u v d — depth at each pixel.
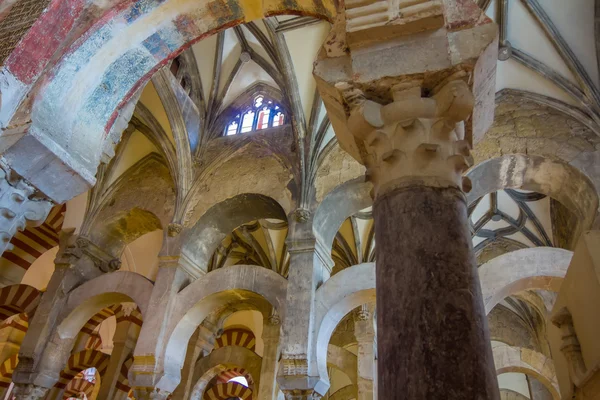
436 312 3.40
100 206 14.84
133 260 20.14
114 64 6.17
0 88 5.11
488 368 3.22
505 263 10.44
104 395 15.99
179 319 11.84
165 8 6.32
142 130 14.84
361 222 18.02
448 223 3.88
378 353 3.54
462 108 4.25
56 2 5.63
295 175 12.63
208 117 15.00
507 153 10.94
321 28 12.72
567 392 6.37
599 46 10.48
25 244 17.77
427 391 3.09
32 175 5.34
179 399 15.88
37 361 12.43
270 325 16.03
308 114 13.12
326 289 10.96
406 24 4.53
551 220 17.02
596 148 10.42
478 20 4.55
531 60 11.29
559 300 6.32
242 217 13.79
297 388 9.75
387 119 4.42
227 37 14.68
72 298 13.33
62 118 5.58
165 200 14.39
